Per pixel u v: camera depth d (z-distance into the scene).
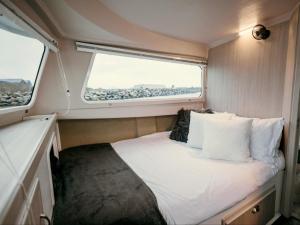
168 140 2.43
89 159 1.78
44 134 1.08
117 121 2.45
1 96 1.30
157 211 1.02
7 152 0.76
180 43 2.54
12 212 0.43
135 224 0.95
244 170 1.47
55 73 1.95
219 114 2.15
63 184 1.34
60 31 1.78
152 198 1.10
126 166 1.62
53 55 1.90
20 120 1.61
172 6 1.58
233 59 2.38
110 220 0.94
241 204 1.35
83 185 1.28
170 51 2.49
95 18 1.58
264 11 1.68
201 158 1.76
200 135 2.05
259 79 2.06
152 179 1.36
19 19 1.04
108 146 2.19
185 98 2.86
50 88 1.97
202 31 2.20
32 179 0.68
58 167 1.62
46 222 0.84
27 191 0.59
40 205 0.78
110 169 1.55
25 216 0.52
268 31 1.89
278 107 1.88
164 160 1.74
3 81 1.29
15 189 0.49
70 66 2.00
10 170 0.60
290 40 1.69
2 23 1.09
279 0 1.49
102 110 2.30
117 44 2.13
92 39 1.98
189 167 1.55
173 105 2.81
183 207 1.06
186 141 2.31
